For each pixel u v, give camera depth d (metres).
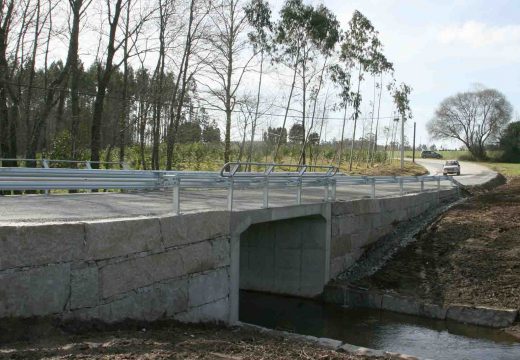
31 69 25.34
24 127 27.55
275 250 15.51
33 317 6.23
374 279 14.73
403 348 10.43
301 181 13.22
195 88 31.19
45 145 27.12
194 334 8.22
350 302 13.87
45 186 8.40
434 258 15.35
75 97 24.58
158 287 8.33
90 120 34.75
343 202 15.49
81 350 5.71
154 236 8.22
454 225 17.55
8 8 21.70
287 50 41.06
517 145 87.06
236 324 10.30
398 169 53.06
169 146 28.78
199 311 9.41
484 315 11.82
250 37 36.91
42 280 6.33
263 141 52.94
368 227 16.92
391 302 13.12
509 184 32.22
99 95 22.92
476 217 18.31
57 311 6.52
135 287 7.82
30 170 8.66
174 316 8.73
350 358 7.67
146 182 9.18
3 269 5.91
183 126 34.03
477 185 29.06
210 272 9.73
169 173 12.02
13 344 5.73
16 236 6.04
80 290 6.82
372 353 8.55
